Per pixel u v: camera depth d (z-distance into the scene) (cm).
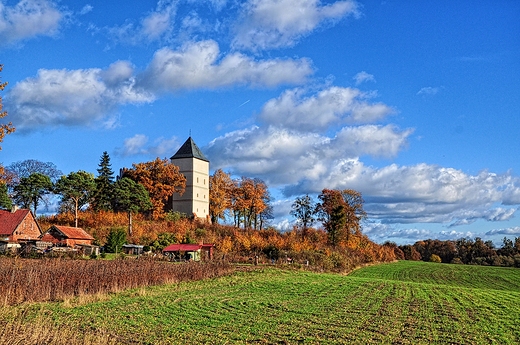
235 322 2670
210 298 3619
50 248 7006
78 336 2189
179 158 11888
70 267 4125
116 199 9550
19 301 3188
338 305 3347
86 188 9831
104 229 9312
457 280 7850
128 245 7988
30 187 10331
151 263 4997
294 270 6506
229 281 4906
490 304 3478
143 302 3341
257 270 5997
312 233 10988
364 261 10206
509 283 7550
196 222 10769
